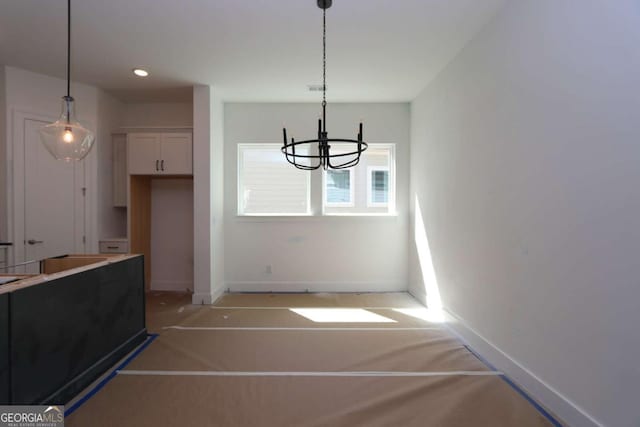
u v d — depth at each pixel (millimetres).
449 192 2982
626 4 1329
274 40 2615
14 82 3170
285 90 3732
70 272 1893
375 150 4398
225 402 1798
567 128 1629
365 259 4262
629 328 1327
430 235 3471
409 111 4195
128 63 3051
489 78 2324
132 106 4238
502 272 2168
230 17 2305
